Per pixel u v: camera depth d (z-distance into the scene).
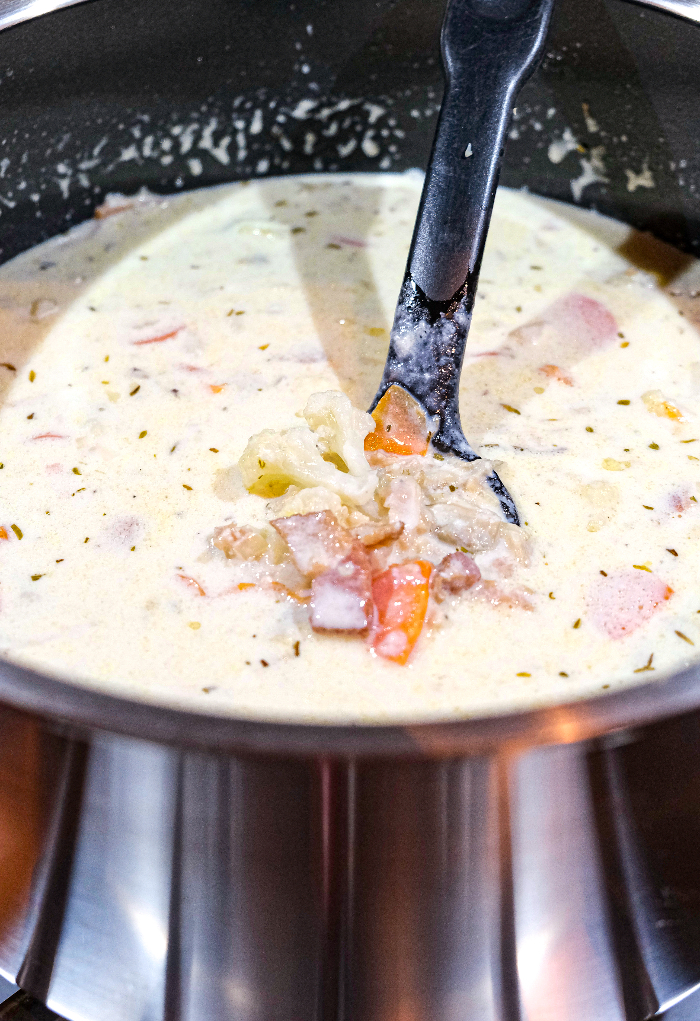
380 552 0.47
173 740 0.39
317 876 0.41
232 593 0.47
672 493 0.50
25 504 0.50
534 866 0.41
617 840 0.41
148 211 0.64
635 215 0.63
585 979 0.43
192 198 0.65
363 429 0.49
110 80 0.59
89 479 0.51
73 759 0.40
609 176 0.62
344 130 0.65
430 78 0.62
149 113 0.61
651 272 0.60
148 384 0.54
